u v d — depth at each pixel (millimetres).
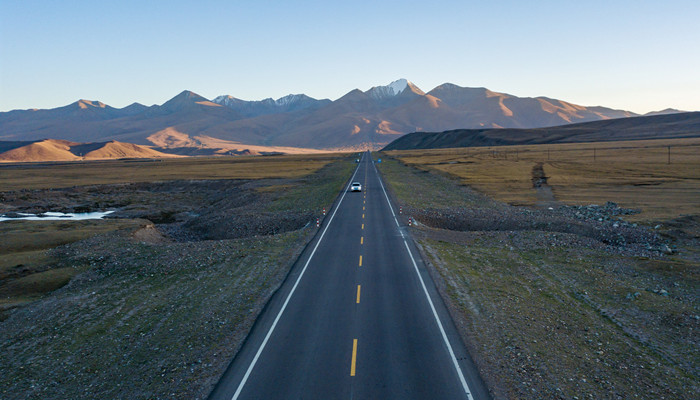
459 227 46438
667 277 28156
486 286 24781
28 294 29516
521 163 117438
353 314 19844
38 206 77688
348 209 52562
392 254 31031
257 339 17500
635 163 103625
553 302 23328
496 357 15914
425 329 18156
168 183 103062
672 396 14727
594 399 13828
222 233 50375
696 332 20094
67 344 19766
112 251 37469
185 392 13898
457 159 143625
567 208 54656
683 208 51156
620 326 20875
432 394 13305
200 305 22547
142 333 19969
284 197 69062
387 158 174375
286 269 27766
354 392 13414
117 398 14227
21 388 16078
